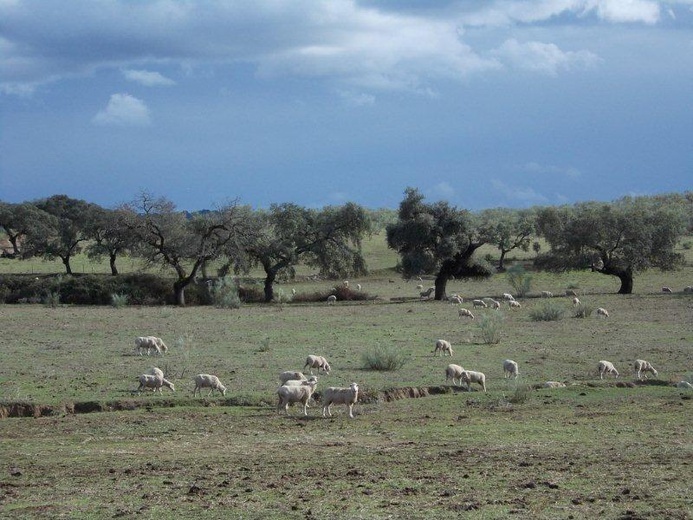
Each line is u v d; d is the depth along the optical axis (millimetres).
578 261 113500
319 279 145000
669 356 56031
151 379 41844
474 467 25609
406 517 19812
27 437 31766
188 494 22391
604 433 31469
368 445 29750
